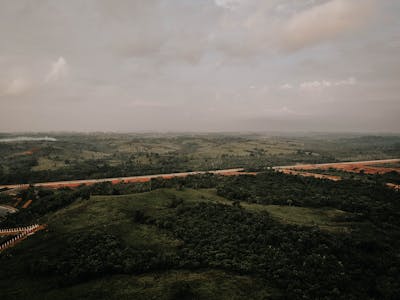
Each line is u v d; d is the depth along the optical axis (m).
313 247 61.38
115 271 55.75
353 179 129.38
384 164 193.75
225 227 68.75
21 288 52.62
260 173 140.12
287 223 72.81
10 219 94.00
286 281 49.88
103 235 66.12
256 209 84.44
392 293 50.12
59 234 70.81
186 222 71.75
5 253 66.12
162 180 126.88
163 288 49.34
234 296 46.62
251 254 58.28
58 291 51.03
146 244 63.88
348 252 61.69
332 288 49.34
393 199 102.50
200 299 45.94
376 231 74.62
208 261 56.78
